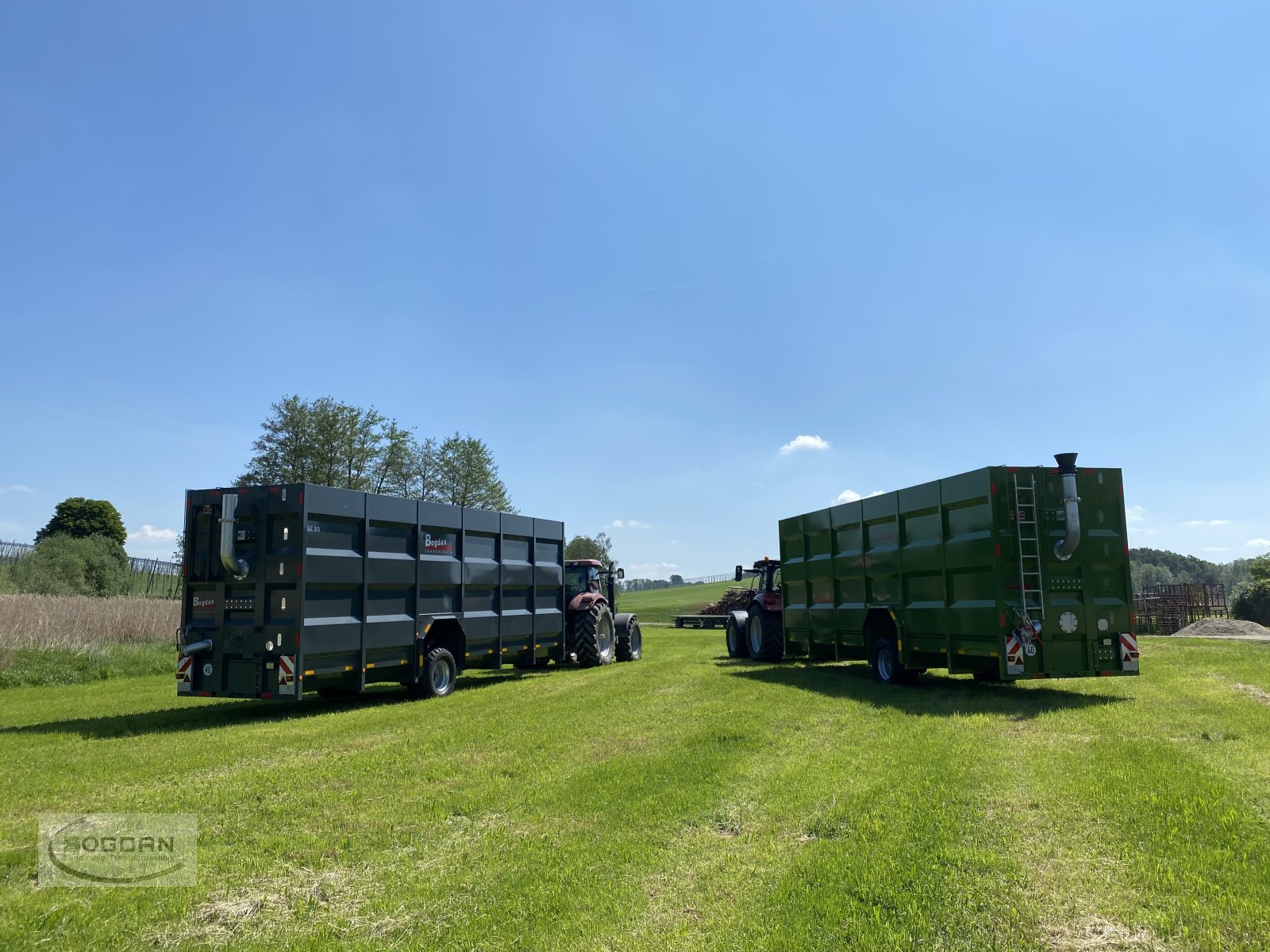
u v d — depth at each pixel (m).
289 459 33.88
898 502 11.99
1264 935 3.36
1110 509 10.26
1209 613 28.17
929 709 9.27
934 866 4.20
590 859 4.59
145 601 22.11
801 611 15.29
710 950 3.47
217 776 6.73
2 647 14.70
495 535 13.84
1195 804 4.99
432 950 3.54
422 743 7.93
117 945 3.59
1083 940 3.40
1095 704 9.06
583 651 15.93
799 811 5.36
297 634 10.00
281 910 3.99
